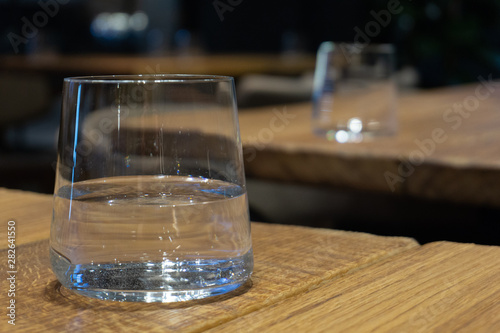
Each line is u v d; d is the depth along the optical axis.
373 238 0.54
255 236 0.55
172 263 0.41
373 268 0.46
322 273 0.45
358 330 0.37
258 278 0.45
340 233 0.55
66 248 0.42
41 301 0.41
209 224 0.41
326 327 0.37
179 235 0.40
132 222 0.40
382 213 1.07
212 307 0.40
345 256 0.49
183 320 0.38
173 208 0.40
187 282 0.41
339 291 0.42
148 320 0.38
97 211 0.41
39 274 0.46
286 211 1.12
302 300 0.41
